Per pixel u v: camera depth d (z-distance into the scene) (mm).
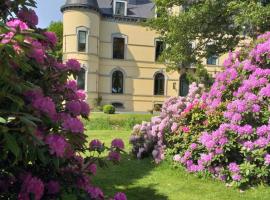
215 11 16516
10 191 3012
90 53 34719
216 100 7609
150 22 19625
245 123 6723
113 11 36688
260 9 13633
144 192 6121
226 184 6395
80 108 3514
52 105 2832
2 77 2344
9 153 2850
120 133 13930
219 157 6547
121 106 37094
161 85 38219
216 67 38000
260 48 7285
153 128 8492
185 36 17469
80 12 34312
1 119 2207
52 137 2799
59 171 3404
